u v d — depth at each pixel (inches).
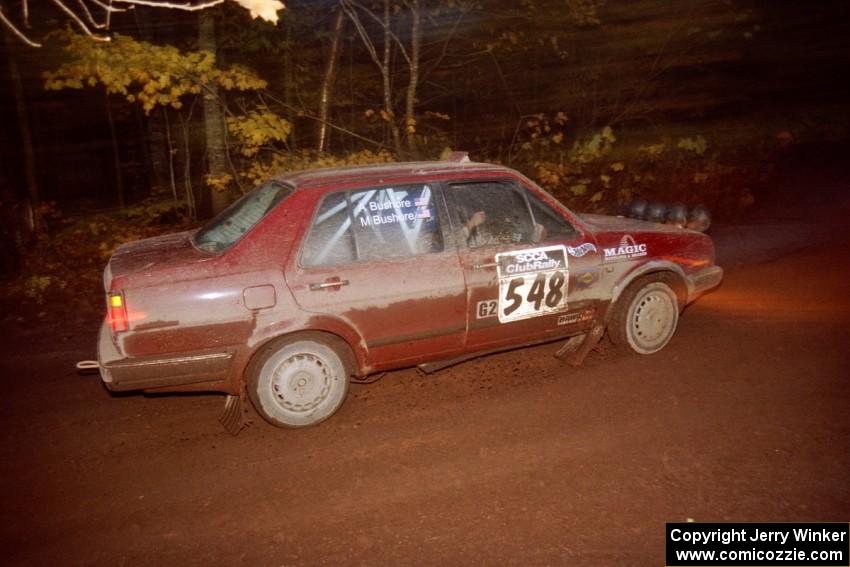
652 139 582.6
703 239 221.8
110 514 141.7
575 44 580.7
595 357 215.3
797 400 179.8
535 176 440.8
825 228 378.0
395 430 173.9
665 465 150.5
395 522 134.2
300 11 430.0
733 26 557.9
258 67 470.0
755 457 152.0
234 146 405.4
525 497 140.7
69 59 437.4
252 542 129.9
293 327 168.9
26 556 128.7
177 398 198.7
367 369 180.2
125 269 164.2
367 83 497.0
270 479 152.9
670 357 213.2
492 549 124.4
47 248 340.2
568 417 176.2
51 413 191.0
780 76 704.4
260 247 168.2
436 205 183.8
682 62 579.5
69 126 685.9
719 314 252.2
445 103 644.7
